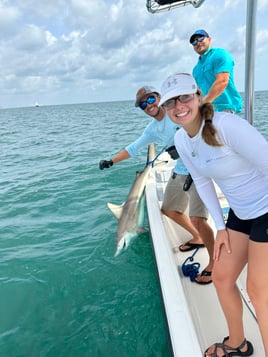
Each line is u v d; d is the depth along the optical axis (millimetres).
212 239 2842
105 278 3672
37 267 3965
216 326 2336
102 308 3205
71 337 2883
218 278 1952
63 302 3336
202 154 1800
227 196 1868
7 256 4258
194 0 2980
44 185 7422
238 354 2006
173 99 1700
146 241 4273
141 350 2693
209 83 3344
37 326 3037
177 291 2309
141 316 3057
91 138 15891
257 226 1713
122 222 4348
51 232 4930
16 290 3543
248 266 1789
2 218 5613
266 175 1639
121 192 6523
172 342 1928
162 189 4570
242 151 1609
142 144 3834
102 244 4434
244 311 2379
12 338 2908
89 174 8031
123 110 52750
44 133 21312
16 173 9172
